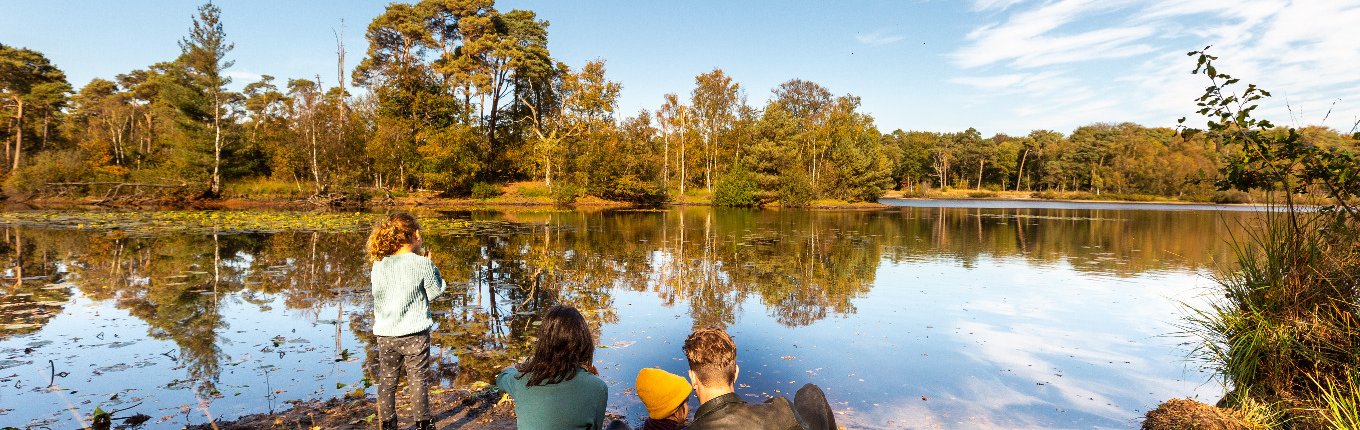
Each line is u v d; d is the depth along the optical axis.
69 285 9.41
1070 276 11.58
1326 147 4.34
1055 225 27.80
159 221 21.81
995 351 6.24
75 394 4.62
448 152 41.44
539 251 14.95
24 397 4.53
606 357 5.90
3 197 32.84
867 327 7.28
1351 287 4.20
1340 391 3.86
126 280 9.91
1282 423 3.86
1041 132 105.38
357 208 35.28
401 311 3.76
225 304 8.12
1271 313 4.56
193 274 10.59
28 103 46.19
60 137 52.41
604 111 46.91
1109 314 8.11
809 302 8.88
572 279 10.68
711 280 10.83
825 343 6.51
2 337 6.31
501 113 50.12
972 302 8.91
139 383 4.92
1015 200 77.12
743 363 5.75
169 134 43.03
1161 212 43.22
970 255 15.16
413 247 3.91
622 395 4.77
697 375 2.11
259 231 19.00
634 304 8.60
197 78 35.69
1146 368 5.69
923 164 94.44
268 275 10.54
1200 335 5.72
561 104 51.31
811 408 2.22
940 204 61.47
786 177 45.28
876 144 69.75
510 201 42.31
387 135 42.34
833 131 52.50
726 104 57.56
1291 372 4.28
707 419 1.96
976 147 92.88
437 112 45.06
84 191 34.72
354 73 55.00
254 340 6.32
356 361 5.61
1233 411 4.14
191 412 4.30
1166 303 8.85
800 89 68.00
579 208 41.19
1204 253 15.76
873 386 5.13
